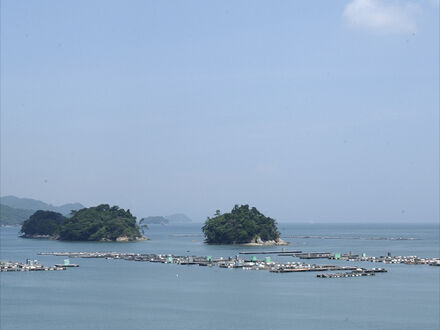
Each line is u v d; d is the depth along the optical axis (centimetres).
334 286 18250
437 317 13825
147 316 14012
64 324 13312
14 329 12912
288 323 13238
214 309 14738
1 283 19438
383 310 14588
